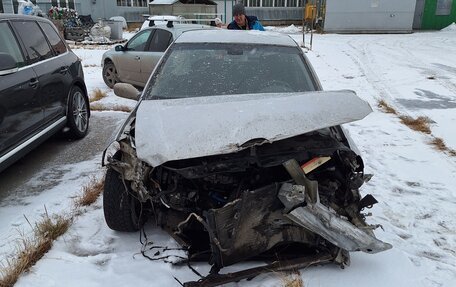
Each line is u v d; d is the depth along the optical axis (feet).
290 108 9.78
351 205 9.93
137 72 28.25
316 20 90.48
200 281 8.64
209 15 69.87
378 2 82.43
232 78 12.59
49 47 17.10
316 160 9.37
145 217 11.21
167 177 9.49
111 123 21.63
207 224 8.51
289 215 8.82
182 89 12.16
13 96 13.01
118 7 88.07
